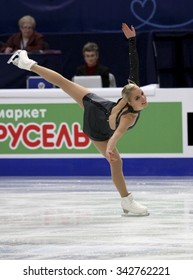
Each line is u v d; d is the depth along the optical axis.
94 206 15.50
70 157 20.55
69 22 25.81
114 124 13.59
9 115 20.64
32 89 20.52
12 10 25.78
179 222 13.65
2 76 21.70
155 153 20.28
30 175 20.70
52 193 17.41
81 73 22.62
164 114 20.17
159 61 24.89
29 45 23.70
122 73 25.69
